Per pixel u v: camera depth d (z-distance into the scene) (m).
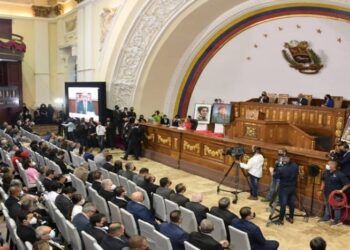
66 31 21.06
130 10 15.63
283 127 11.38
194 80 17.22
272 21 14.04
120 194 6.50
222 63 16.25
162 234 4.83
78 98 17.05
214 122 14.61
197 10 13.85
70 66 21.95
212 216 5.57
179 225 5.34
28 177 8.12
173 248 4.99
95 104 16.19
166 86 16.95
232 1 13.44
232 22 14.98
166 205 6.25
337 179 7.41
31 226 5.25
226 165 10.37
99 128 15.10
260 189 9.33
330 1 11.63
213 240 4.66
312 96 13.30
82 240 5.13
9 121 20.30
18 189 6.14
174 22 14.57
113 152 14.98
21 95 20.48
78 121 15.97
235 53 15.70
